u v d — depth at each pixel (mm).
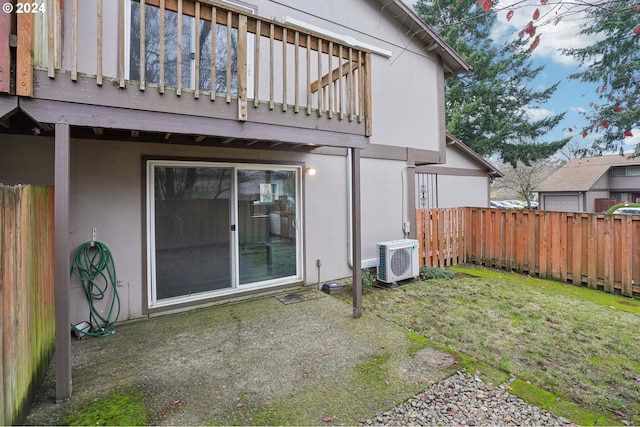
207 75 4402
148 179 3926
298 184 5164
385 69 6238
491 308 4254
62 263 2346
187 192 4215
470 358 2934
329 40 3746
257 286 4746
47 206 2787
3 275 1790
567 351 3068
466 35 12773
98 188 3650
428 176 10258
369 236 6012
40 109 2301
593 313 4066
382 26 6180
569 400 2344
